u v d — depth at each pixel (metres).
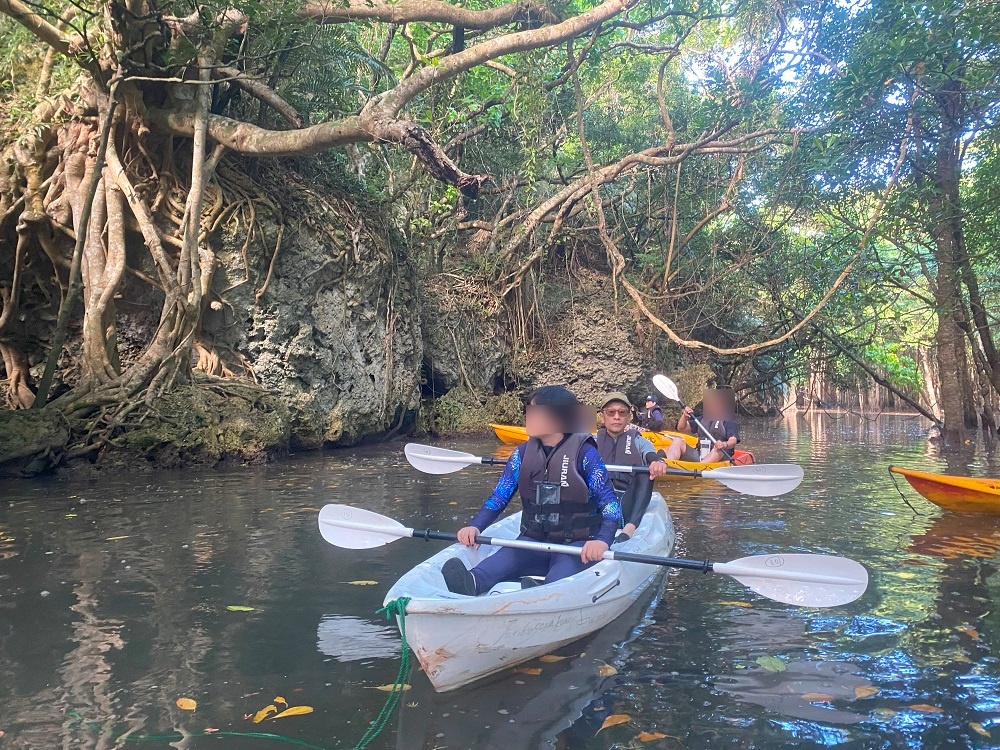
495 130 15.73
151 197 10.08
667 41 16.00
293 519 5.85
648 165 15.02
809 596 3.36
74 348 10.19
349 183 13.09
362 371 12.58
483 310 16.03
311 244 11.54
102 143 8.45
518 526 4.64
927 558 4.68
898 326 20.48
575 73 12.06
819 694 2.73
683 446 9.02
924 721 2.51
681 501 7.07
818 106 10.59
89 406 8.81
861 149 10.20
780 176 12.77
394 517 6.01
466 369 15.62
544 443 3.86
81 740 2.34
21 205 9.57
